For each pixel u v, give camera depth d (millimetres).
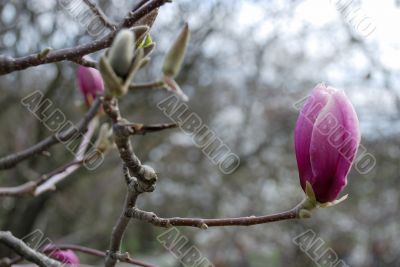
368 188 10758
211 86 9969
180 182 10750
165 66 1566
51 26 6375
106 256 1854
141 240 12758
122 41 1306
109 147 2646
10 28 6484
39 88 7281
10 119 8148
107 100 1388
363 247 11805
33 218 7035
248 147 11305
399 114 8945
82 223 10953
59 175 2676
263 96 11258
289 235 11961
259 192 11750
